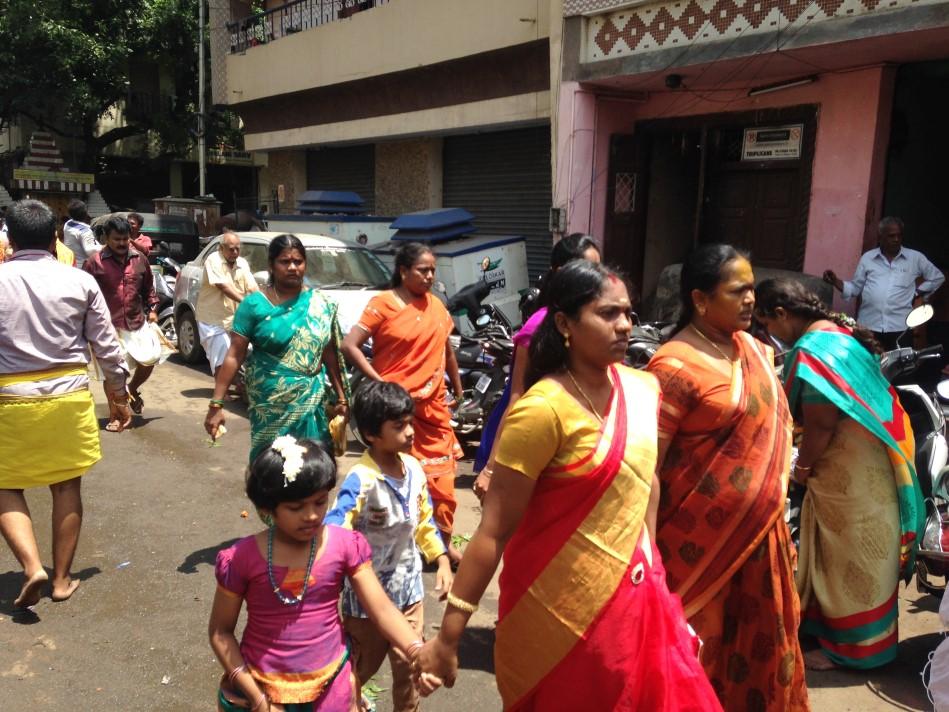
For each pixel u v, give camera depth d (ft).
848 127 25.44
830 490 10.98
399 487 9.17
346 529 7.75
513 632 7.15
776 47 23.17
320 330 13.47
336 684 7.47
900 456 10.66
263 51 53.11
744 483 8.30
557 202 31.24
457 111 39.06
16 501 12.54
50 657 11.27
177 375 29.68
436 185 44.83
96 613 12.54
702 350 8.53
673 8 26.08
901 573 11.14
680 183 33.99
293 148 55.47
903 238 26.84
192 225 48.62
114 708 10.15
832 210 26.12
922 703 10.46
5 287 12.31
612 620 6.81
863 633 10.94
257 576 7.22
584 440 6.72
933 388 22.85
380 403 8.92
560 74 30.45
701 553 8.45
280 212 59.26
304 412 13.42
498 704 10.41
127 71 76.28
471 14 36.47
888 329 22.24
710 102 29.63
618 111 31.40
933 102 26.48
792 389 10.89
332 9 47.83
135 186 87.20
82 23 69.67
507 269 30.48
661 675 6.91
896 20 20.54
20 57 66.90
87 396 13.12
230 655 7.22
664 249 34.01
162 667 11.10
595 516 6.79
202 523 16.15
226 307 23.85
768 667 8.53
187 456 20.31
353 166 52.16
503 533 6.78
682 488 8.48
